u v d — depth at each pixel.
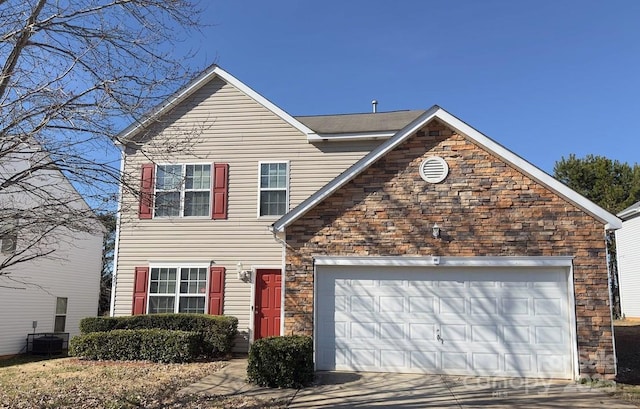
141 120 8.44
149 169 14.48
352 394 8.87
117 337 12.73
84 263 21.89
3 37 7.43
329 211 11.17
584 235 10.31
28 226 7.73
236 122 14.88
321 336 10.97
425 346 10.68
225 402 8.30
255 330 13.77
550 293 10.46
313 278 10.98
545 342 10.34
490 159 10.80
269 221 14.29
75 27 7.79
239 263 14.13
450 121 10.84
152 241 14.54
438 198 10.87
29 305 18.73
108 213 8.27
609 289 10.05
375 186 11.12
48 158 8.00
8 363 14.88
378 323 10.89
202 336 13.02
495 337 10.50
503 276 10.66
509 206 10.62
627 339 16.20
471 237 10.66
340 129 14.79
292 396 8.72
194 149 14.80
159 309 14.24
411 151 11.10
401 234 10.88
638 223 24.31
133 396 8.73
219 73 14.98
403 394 8.86
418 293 10.88
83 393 9.06
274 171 14.55
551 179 10.38
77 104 7.51
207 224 14.45
